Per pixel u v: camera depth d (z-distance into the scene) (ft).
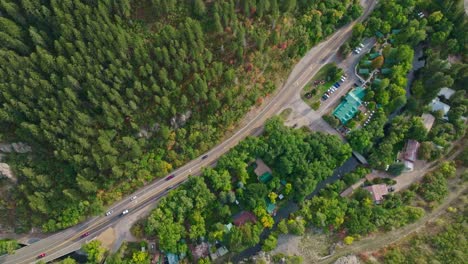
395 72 474.90
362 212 431.43
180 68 417.28
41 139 409.69
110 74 399.85
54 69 401.08
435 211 441.68
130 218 441.27
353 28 499.10
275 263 419.95
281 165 437.17
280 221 440.45
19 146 418.31
